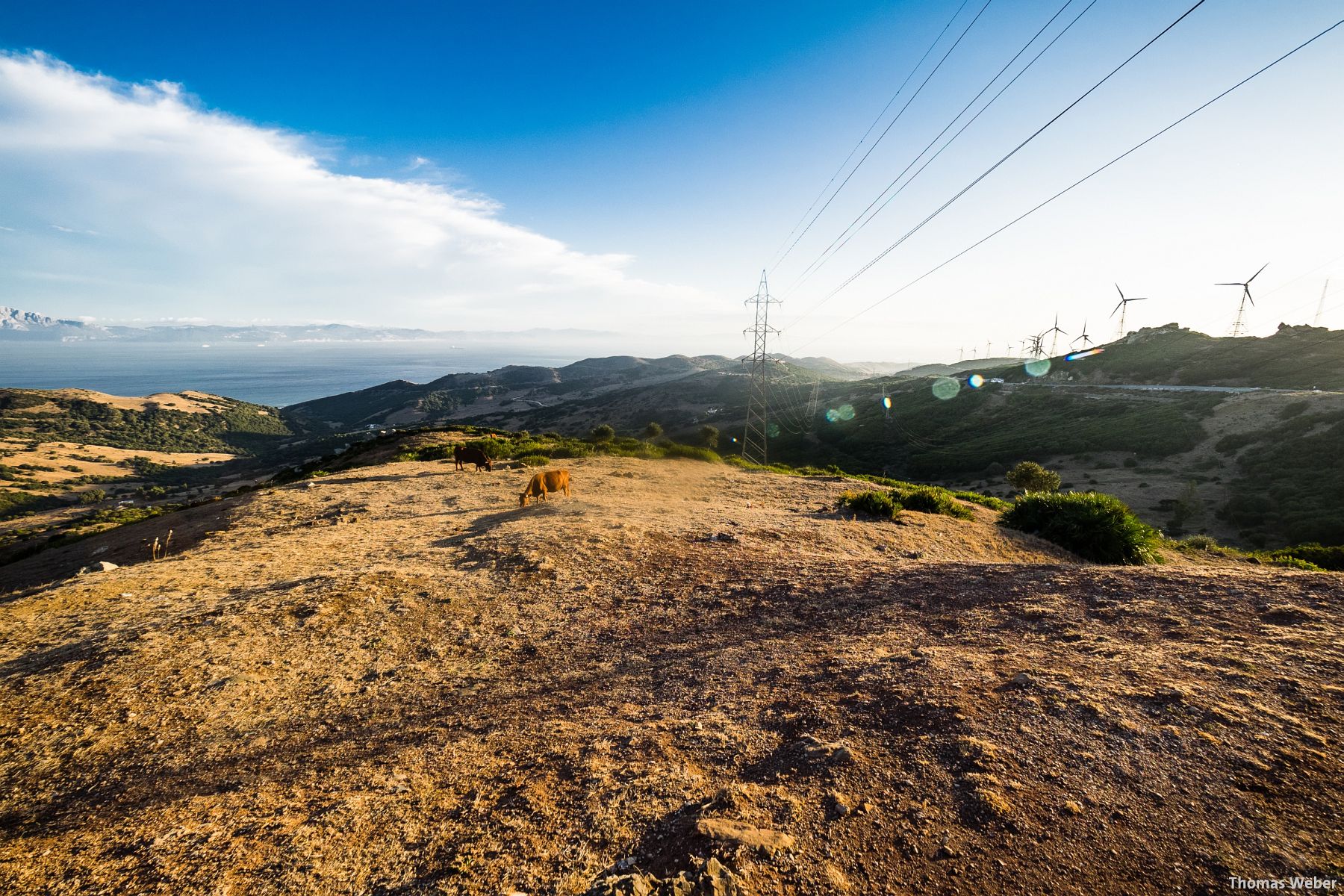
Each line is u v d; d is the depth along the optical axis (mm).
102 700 4871
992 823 2414
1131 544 11289
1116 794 2502
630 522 10758
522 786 3146
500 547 9117
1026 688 3512
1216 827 2266
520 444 30781
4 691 5094
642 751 3391
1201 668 3518
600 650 5613
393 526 12031
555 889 2281
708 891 2131
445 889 2354
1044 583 5805
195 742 4266
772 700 3926
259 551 10023
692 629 5922
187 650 5695
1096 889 2062
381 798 3176
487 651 5750
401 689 5008
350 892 2428
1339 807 2252
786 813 2592
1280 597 4539
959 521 12977
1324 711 2885
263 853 2738
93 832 3170
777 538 10078
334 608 6656
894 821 2486
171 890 2518
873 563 7836
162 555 11758
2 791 3814
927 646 4543
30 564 17234
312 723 4488
